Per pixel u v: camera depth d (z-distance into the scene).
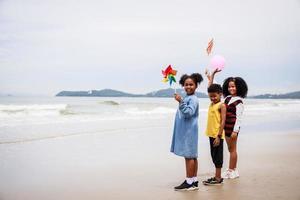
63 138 10.53
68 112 21.69
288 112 25.89
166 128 13.75
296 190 4.82
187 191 4.85
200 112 24.22
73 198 4.58
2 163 6.92
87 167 6.58
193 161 4.94
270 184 5.17
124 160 7.26
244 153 8.09
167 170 6.32
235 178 5.58
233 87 5.64
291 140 10.54
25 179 5.64
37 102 42.06
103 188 5.07
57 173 6.07
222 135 5.25
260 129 13.76
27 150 8.45
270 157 7.55
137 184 5.30
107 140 10.26
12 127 12.92
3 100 42.66
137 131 12.61
